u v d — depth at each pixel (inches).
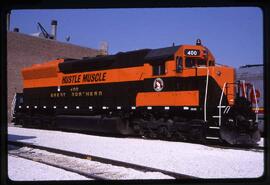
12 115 1354.6
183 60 697.6
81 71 920.9
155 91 727.1
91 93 880.9
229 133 613.6
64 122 959.0
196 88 662.5
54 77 1014.4
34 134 853.2
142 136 767.1
